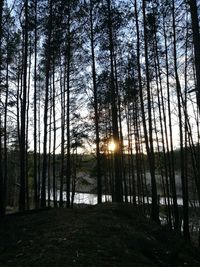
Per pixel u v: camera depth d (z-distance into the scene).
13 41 21.67
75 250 8.84
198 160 21.94
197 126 23.17
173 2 18.69
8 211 30.78
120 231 11.12
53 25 19.78
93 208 15.49
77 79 24.31
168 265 10.00
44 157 19.09
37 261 8.17
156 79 22.83
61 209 15.05
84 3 20.73
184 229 18.81
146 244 10.81
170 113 22.22
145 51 18.88
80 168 37.03
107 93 23.89
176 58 19.61
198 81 10.29
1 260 8.55
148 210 32.97
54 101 25.34
